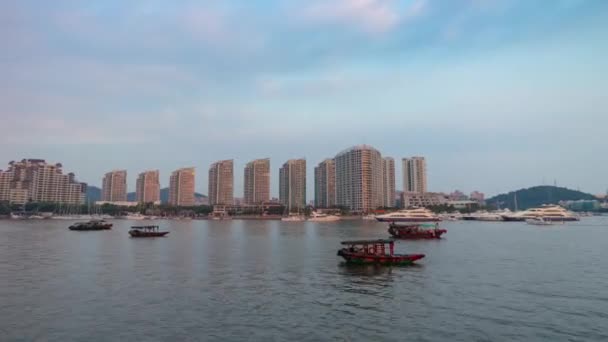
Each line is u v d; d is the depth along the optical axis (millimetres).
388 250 90062
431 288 49312
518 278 55656
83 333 33062
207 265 68438
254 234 155500
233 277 56906
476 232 163250
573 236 138000
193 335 32688
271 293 46812
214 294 46281
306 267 65875
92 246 102625
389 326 34875
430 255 81250
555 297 44844
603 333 33156
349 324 35406
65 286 50500
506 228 198125
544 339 31875
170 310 39531
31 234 148625
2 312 38719
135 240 123250
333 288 49438
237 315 37969
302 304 41906
